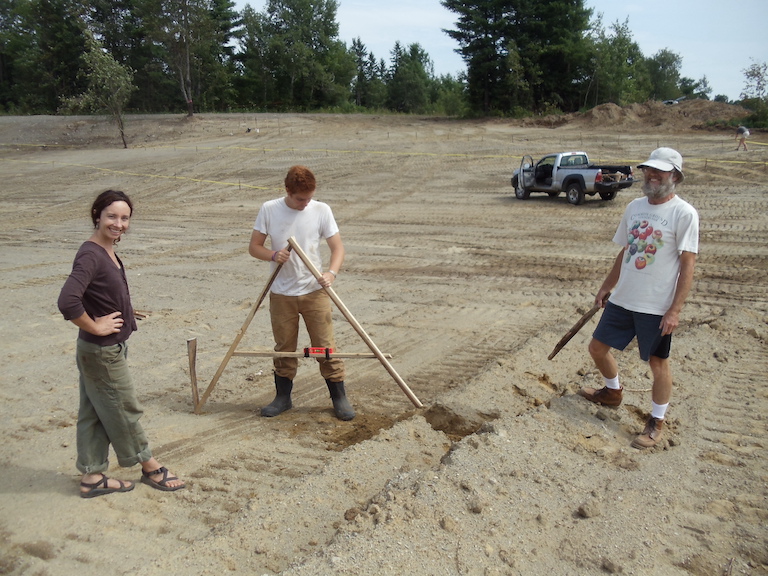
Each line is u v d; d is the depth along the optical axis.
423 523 3.46
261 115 45.03
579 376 6.10
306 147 32.09
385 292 9.83
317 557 3.20
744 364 5.98
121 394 3.92
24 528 3.78
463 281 10.44
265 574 3.25
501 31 47.56
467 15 47.84
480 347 7.20
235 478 4.39
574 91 49.34
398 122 41.72
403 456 4.52
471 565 3.18
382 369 6.60
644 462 4.20
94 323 3.67
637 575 3.14
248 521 3.70
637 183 21.14
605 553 3.28
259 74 64.50
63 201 22.30
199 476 4.43
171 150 33.56
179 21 45.03
